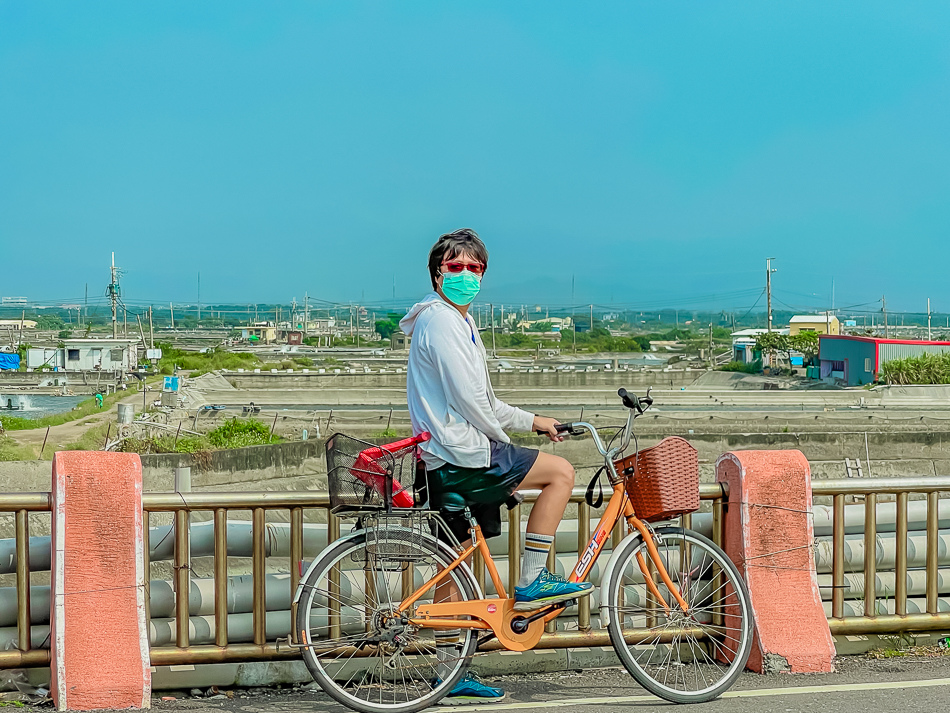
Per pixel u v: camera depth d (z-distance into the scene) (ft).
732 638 14.66
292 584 14.67
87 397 246.47
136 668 13.43
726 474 16.21
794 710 13.24
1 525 56.59
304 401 191.11
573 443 90.43
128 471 13.88
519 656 15.65
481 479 13.19
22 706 13.34
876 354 243.60
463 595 13.55
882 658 16.37
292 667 14.93
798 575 15.76
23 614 13.71
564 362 426.10
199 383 209.77
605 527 14.01
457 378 13.03
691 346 648.79
